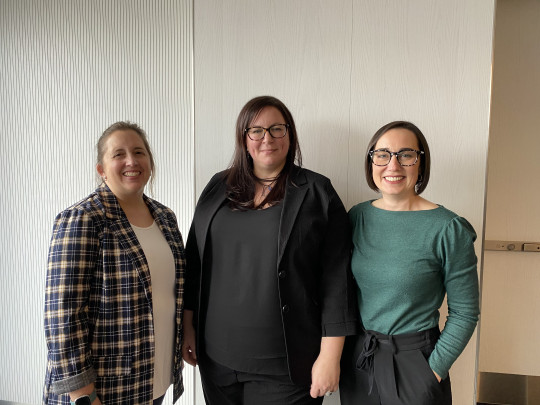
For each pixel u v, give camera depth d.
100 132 1.59
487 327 1.69
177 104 1.51
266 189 1.12
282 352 1.04
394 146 1.01
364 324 1.06
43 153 1.65
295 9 1.38
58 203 1.66
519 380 1.68
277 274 1.02
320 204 1.07
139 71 1.53
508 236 1.63
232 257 1.07
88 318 0.92
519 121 1.57
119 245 0.96
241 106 1.44
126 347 0.94
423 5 1.30
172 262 1.10
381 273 1.00
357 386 1.07
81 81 1.59
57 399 0.92
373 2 1.33
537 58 1.53
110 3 1.53
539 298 1.63
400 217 1.03
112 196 1.00
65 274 0.86
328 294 1.05
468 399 1.38
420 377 0.96
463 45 1.29
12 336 1.75
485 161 1.31
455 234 0.95
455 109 1.31
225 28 1.43
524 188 1.60
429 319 1.00
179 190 1.53
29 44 1.62
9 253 1.72
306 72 1.39
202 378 1.17
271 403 1.08
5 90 1.66
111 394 0.93
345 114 1.38
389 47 1.33
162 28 1.49
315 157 1.42
